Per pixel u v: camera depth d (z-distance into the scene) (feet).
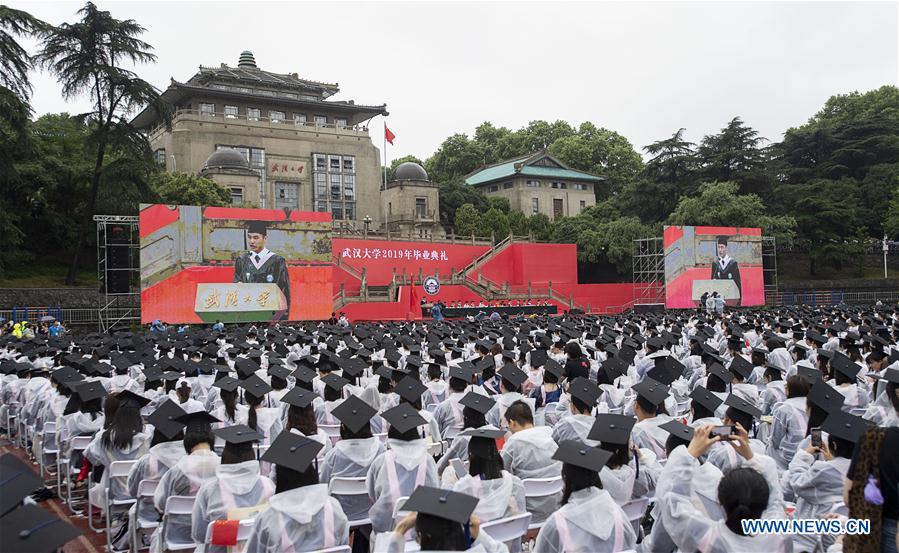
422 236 142.51
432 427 22.68
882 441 10.52
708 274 123.95
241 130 155.22
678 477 12.62
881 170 173.17
